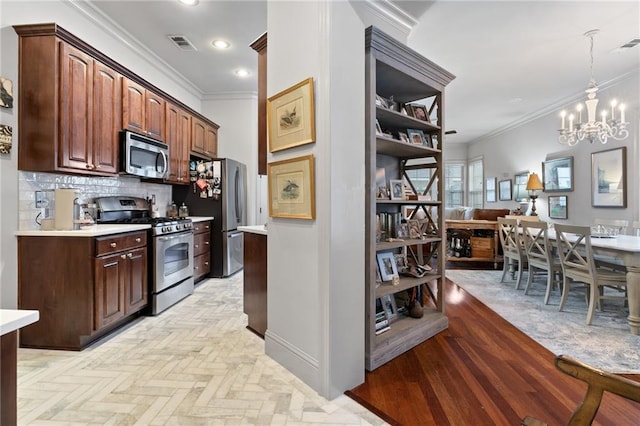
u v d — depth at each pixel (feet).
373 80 6.97
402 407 5.59
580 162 16.63
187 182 14.58
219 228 15.19
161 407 5.52
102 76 9.39
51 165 7.88
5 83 7.61
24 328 7.88
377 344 7.23
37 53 7.86
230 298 12.07
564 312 10.57
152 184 13.79
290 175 6.70
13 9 7.84
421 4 9.35
